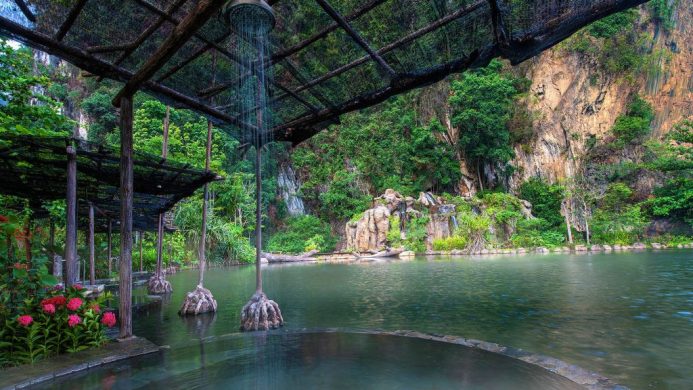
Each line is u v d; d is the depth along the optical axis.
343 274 13.66
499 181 33.41
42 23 3.47
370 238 25.86
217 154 22.05
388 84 4.64
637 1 2.89
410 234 25.33
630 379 3.15
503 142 32.22
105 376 2.84
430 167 32.50
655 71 33.12
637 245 24.58
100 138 25.08
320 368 2.90
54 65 27.08
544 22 3.26
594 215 28.69
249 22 3.38
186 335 4.87
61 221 9.21
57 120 6.33
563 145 32.72
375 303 7.32
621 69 32.12
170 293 9.32
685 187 27.16
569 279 10.16
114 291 8.80
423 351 3.39
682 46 33.81
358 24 3.74
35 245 5.13
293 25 3.92
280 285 10.68
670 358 3.68
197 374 2.82
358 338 3.97
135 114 19.12
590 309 6.20
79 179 6.21
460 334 4.73
